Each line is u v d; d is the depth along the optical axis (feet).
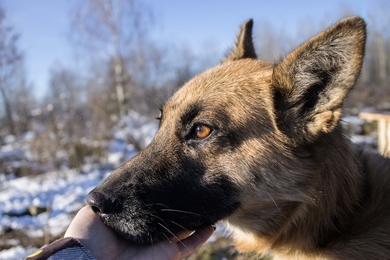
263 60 1.76
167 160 1.43
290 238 1.49
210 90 1.52
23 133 9.04
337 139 1.47
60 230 3.09
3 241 2.92
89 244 1.21
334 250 1.41
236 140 1.44
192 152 1.44
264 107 1.48
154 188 1.38
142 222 1.33
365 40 1.24
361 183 1.51
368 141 5.35
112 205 1.30
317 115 1.38
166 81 13.88
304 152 1.43
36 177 5.41
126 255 1.30
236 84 1.52
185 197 1.40
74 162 5.77
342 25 1.27
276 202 1.45
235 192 1.43
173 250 1.35
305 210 1.44
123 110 11.55
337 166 1.44
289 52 1.58
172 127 1.51
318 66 1.37
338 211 1.43
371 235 1.39
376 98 12.80
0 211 3.73
